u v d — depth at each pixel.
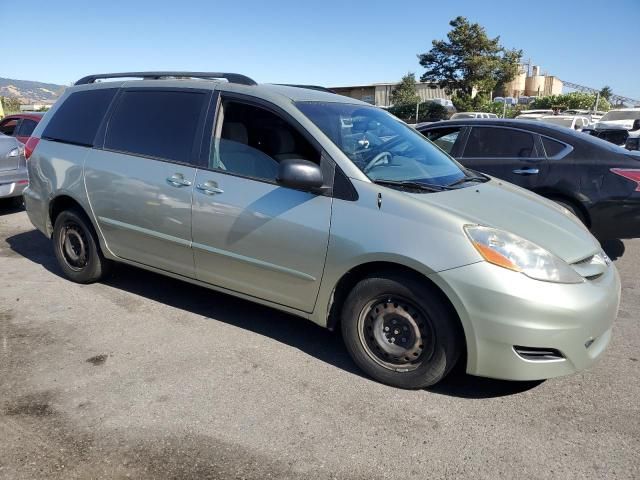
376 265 3.15
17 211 8.20
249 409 2.95
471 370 2.96
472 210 3.11
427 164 3.80
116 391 3.10
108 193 4.25
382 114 4.27
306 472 2.47
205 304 4.43
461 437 2.75
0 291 4.65
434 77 48.09
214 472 2.45
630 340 3.89
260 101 3.65
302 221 3.29
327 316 3.37
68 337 3.78
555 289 2.81
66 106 4.83
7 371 3.30
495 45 45.88
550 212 3.47
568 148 5.65
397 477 2.46
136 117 4.24
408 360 3.13
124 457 2.53
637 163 5.33
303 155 3.41
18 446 2.59
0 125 10.70
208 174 3.72
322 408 2.97
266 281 3.54
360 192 3.17
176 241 3.91
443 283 2.87
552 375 2.89
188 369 3.37
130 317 4.14
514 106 49.91
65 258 4.87
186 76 4.18
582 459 2.59
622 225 5.38
